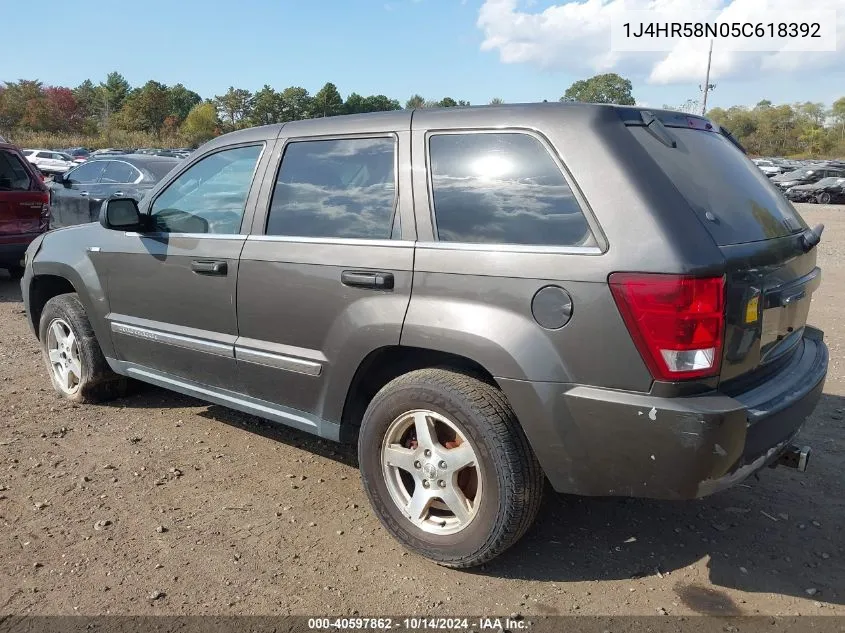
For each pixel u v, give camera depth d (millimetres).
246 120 93812
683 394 2459
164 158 10961
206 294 3742
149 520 3342
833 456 4078
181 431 4418
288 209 3465
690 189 2670
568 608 2736
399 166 3102
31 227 8758
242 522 3340
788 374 2967
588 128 2670
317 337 3271
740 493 3674
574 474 2645
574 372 2566
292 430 4473
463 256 2799
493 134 2891
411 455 3002
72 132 78188
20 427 4430
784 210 3240
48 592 2791
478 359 2721
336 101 97938
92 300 4434
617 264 2473
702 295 2402
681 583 2902
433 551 2963
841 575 2963
